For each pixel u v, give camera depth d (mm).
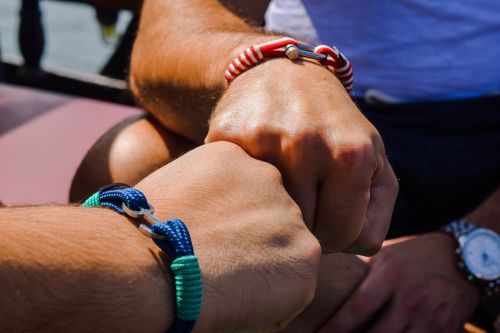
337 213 428
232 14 610
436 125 716
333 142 420
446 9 683
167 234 339
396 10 689
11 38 2465
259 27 601
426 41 694
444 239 634
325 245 445
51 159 978
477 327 668
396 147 723
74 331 310
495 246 626
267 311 371
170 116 580
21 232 312
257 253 372
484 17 687
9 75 1780
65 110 1161
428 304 599
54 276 305
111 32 1852
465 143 717
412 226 736
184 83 547
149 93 598
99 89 1701
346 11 701
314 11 715
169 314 334
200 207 379
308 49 479
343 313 583
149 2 643
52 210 344
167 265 340
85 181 603
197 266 335
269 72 459
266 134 427
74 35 2500
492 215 671
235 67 475
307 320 588
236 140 435
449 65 701
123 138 604
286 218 394
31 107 1166
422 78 708
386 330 589
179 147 595
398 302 594
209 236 366
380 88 721
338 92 448
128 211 351
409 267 609
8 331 295
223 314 354
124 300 322
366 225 448
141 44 622
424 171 718
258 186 401
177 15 597
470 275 616
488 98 713
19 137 1045
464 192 729
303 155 421
